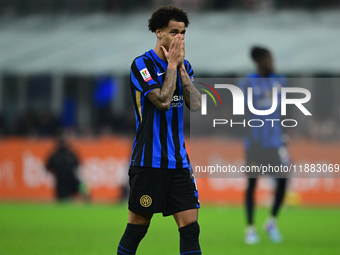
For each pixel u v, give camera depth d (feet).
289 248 72.95
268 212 127.13
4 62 212.84
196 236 44.88
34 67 208.44
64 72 206.49
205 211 129.39
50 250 70.13
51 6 257.14
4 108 218.59
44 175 160.25
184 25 46.83
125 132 190.60
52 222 105.70
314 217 116.16
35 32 240.12
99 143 158.81
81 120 212.23
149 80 45.27
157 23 46.70
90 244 75.82
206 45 209.36
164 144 45.06
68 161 155.43
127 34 230.89
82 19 248.73
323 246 75.00
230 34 215.10
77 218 112.98
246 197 81.46
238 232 91.66
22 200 160.66
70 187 156.04
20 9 257.75
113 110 210.79
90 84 215.10
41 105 218.79
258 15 231.91
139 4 252.62
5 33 240.73
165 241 79.82
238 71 190.70
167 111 45.57
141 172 44.73
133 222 46.16
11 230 92.84
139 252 69.00
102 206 144.97
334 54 188.85
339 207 139.44
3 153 163.02
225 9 245.24
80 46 223.71
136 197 45.01
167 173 44.78
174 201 45.09
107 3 253.85
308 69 182.39
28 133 193.06
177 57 45.47
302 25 216.33
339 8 231.71
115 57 211.41
